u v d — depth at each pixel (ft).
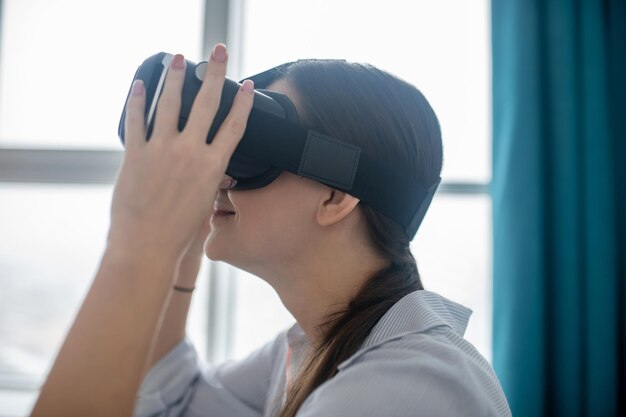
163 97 1.47
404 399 1.39
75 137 5.33
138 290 1.32
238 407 2.51
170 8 5.33
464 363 1.53
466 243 4.94
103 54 5.34
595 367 3.95
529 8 4.18
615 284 4.03
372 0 5.18
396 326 1.71
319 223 1.82
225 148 1.51
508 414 1.64
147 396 2.40
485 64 5.04
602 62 4.15
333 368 1.73
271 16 5.29
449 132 5.03
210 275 4.91
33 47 5.37
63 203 5.27
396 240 1.91
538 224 4.02
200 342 5.05
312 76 1.85
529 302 3.96
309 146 1.72
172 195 1.40
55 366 1.26
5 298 5.28
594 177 4.07
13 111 5.36
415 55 5.10
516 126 4.10
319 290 1.95
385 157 1.82
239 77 5.25
